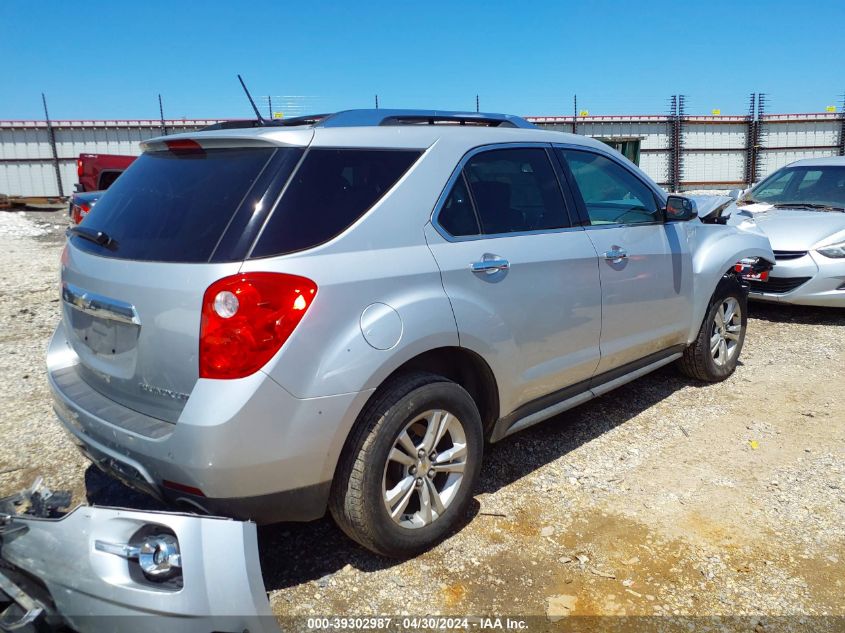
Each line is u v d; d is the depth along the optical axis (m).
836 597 2.63
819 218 7.05
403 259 2.72
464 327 2.87
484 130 3.32
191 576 1.99
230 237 2.41
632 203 4.13
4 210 21.97
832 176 7.94
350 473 2.59
